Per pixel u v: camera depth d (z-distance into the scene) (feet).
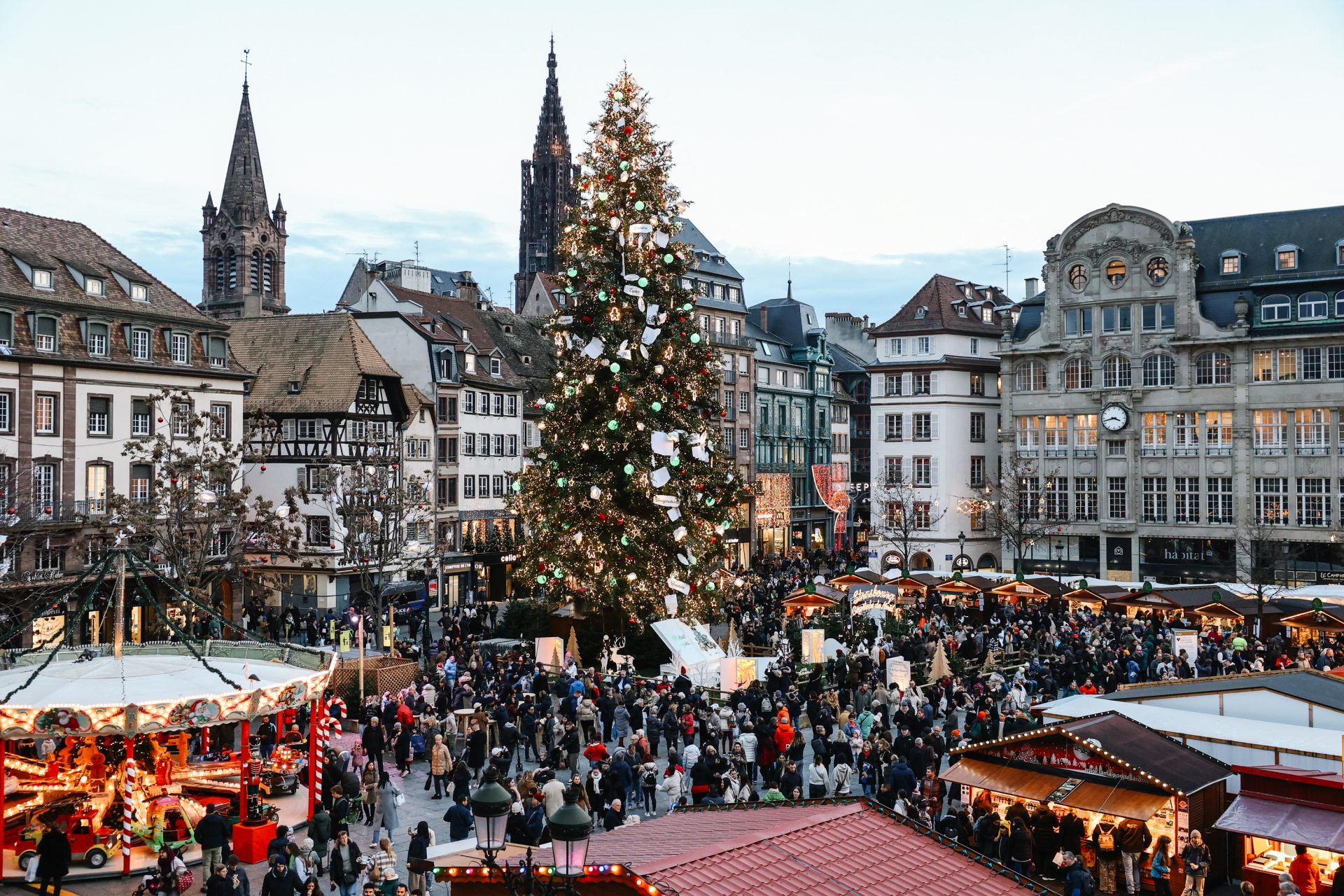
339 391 200.34
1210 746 76.13
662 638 130.72
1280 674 84.23
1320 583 209.87
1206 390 229.45
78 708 71.31
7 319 155.74
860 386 376.07
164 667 81.35
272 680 79.66
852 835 43.86
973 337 273.54
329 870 71.41
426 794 92.12
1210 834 70.54
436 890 69.92
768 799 68.59
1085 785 71.67
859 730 101.24
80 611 82.38
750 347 310.04
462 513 235.61
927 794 81.97
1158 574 234.17
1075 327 244.83
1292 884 60.18
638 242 132.87
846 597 160.56
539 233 509.76
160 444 154.61
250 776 83.87
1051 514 246.88
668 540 140.15
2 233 165.07
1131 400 236.84
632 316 141.79
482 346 252.83
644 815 85.76
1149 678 126.41
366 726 91.15
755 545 309.63
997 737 95.14
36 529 146.41
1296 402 220.43
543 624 158.40
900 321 275.59
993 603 182.70
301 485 193.88
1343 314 217.56
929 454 270.05
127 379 171.63
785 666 123.13
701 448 128.36
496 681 119.44
